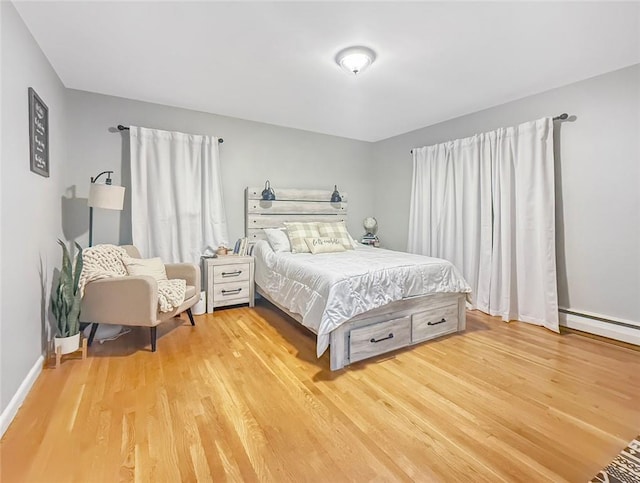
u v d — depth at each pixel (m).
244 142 4.01
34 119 2.07
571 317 3.00
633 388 1.96
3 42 1.69
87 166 3.11
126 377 2.05
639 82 2.54
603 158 2.75
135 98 3.28
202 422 1.60
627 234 2.66
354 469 1.32
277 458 1.37
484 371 2.18
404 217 4.70
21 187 1.89
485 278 3.54
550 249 3.01
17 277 1.80
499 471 1.31
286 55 2.40
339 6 1.84
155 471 1.29
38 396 1.83
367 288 2.39
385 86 2.98
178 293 2.67
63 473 1.27
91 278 2.47
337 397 1.85
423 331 2.70
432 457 1.38
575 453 1.41
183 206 3.48
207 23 2.00
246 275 3.68
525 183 3.16
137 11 1.88
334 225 3.97
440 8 1.85
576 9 1.87
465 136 3.82
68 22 1.99
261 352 2.48
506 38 2.17
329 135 4.71
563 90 2.97
